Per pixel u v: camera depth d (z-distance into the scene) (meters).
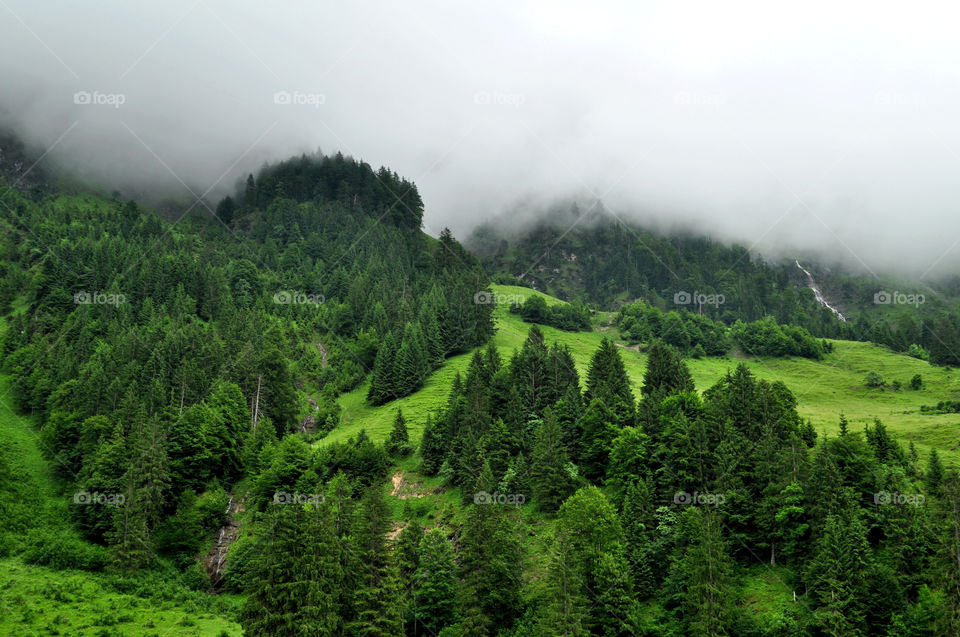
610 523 76.81
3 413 134.00
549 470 91.75
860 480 78.88
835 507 72.25
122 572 89.31
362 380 167.38
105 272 198.38
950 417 138.38
